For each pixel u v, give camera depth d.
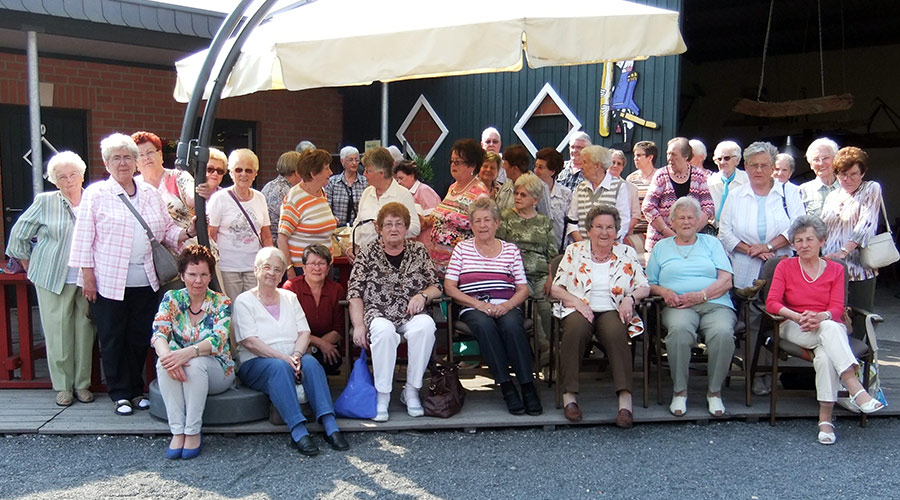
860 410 4.32
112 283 4.18
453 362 4.61
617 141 7.98
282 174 6.06
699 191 5.38
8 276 4.73
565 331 4.33
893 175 12.45
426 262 4.59
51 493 3.40
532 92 8.63
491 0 4.58
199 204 4.37
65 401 4.51
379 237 4.80
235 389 4.23
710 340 4.35
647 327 4.65
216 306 4.10
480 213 4.57
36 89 6.30
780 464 3.79
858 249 4.83
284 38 4.29
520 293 4.59
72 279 4.40
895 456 3.90
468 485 3.53
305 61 4.22
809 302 4.36
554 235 5.21
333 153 10.05
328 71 4.21
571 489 3.49
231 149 9.16
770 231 4.95
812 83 13.46
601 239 4.43
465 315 4.52
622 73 7.89
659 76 7.67
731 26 11.80
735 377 5.22
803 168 12.36
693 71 14.73
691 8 10.58
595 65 8.12
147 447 3.97
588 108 8.20
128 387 4.41
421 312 4.41
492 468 3.73
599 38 4.10
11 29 6.22
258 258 4.15
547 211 5.51
